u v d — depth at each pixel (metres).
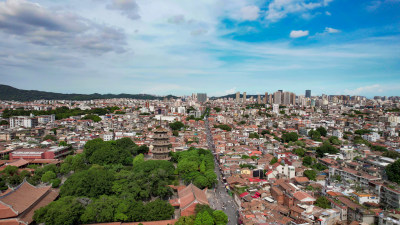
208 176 160.12
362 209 113.06
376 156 199.62
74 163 179.38
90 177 135.00
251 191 147.50
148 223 109.31
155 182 146.50
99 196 127.75
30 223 106.69
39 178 165.62
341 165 180.50
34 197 118.31
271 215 118.25
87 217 107.38
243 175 175.75
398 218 104.00
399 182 143.38
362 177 146.62
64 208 107.62
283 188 140.75
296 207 120.19
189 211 114.62
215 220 108.69
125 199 121.38
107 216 109.19
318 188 148.75
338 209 118.75
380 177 150.00
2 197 105.69
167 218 115.62
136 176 144.75
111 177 140.62
